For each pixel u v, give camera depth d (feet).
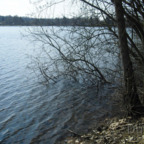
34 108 29.91
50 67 51.19
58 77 42.11
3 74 51.16
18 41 149.48
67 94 34.88
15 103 32.30
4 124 25.13
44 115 27.22
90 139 19.12
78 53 31.86
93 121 23.95
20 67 58.44
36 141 20.92
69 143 19.56
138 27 21.12
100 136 19.11
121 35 19.66
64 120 25.21
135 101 20.74
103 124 22.36
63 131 22.43
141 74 25.00
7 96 35.76
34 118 26.45
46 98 33.83
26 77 47.34
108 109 26.55
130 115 21.06
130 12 22.79
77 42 30.66
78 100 31.76
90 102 30.35
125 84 20.71
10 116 27.45
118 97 24.68
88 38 28.68
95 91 34.55
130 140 15.67
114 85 33.88
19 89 39.34
